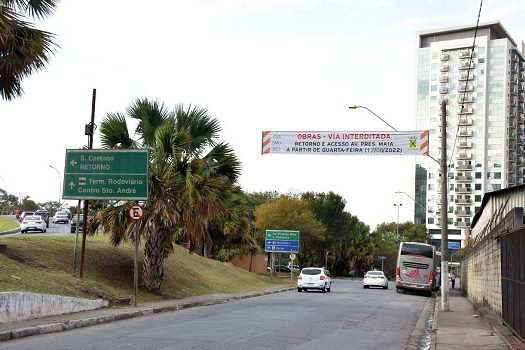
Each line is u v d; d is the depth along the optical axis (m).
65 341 11.59
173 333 13.15
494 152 125.06
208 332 13.45
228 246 48.47
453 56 128.75
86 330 13.69
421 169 130.75
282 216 64.62
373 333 14.60
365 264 86.75
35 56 15.82
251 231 54.94
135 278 19.20
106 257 24.00
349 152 21.86
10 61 15.65
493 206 35.47
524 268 11.56
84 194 19.83
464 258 41.78
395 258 94.19
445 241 23.42
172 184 21.94
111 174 19.73
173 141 22.05
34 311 14.36
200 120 23.25
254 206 71.62
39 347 10.70
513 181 127.31
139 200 19.67
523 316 11.73
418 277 40.53
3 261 17.41
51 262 20.61
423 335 15.11
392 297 33.41
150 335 12.71
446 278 22.91
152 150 22.50
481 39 126.31
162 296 22.92
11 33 15.25
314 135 22.05
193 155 23.42
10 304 13.44
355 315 19.42
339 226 76.75
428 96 130.50
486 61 125.75
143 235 22.86
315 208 75.12
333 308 22.11
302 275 37.72
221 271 38.94
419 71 131.75
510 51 127.62
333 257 82.75
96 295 18.42
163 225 22.83
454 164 127.25
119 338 12.13
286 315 18.50
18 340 11.73
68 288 17.56
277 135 22.33
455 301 30.91
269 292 34.81
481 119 125.56
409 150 21.45
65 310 15.79
